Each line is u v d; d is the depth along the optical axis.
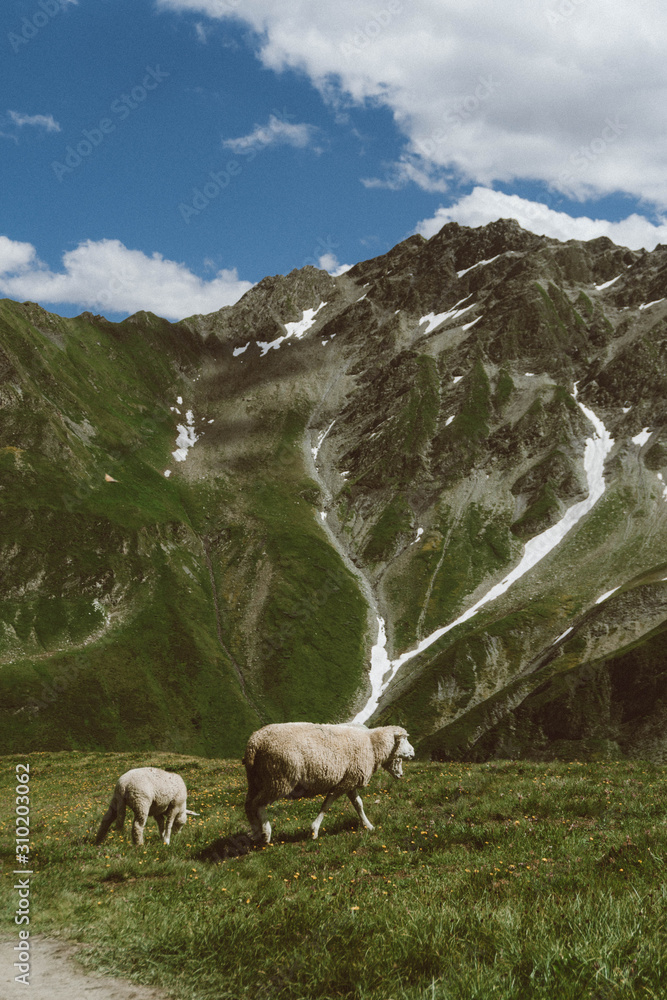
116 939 7.93
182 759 38.69
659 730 101.06
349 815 14.38
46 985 6.85
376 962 5.96
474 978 5.32
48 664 135.25
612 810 12.52
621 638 130.12
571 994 4.94
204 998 6.27
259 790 13.00
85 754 42.97
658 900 6.40
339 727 13.76
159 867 11.60
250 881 9.76
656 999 4.75
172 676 144.38
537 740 112.00
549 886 7.51
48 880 11.35
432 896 7.66
